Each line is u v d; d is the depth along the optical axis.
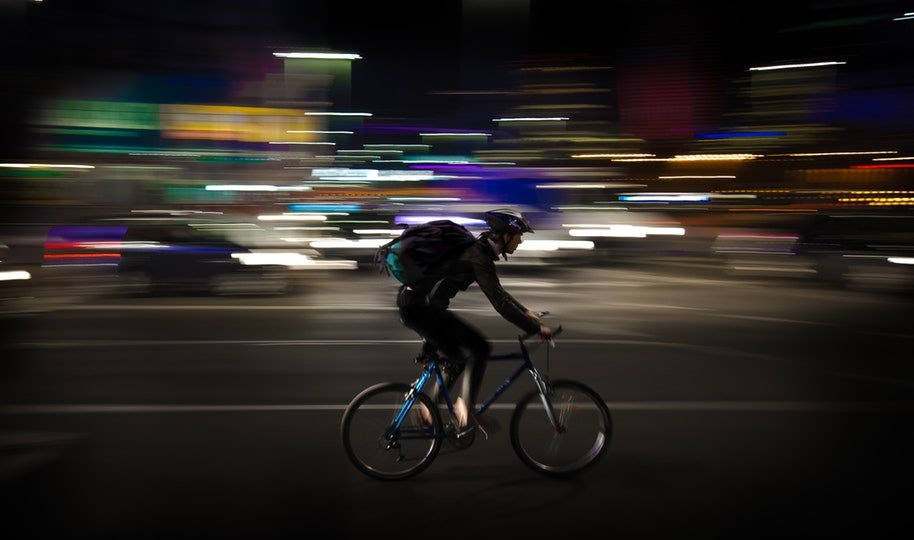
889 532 4.25
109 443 5.74
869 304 13.61
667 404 6.93
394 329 10.80
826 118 33.75
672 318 11.89
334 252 18.50
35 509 4.50
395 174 25.75
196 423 6.29
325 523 4.35
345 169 30.50
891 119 28.31
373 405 5.09
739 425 6.30
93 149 31.77
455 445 5.09
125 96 33.06
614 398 7.14
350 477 5.08
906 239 15.61
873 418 6.50
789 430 6.15
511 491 4.86
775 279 17.42
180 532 4.21
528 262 19.88
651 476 5.12
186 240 14.18
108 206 27.02
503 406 6.94
